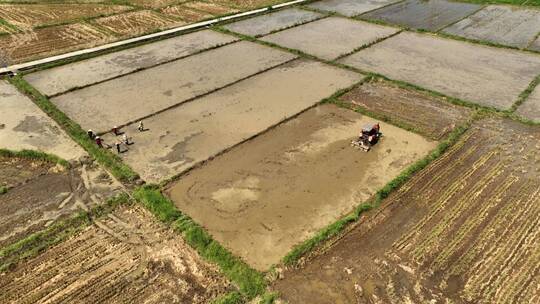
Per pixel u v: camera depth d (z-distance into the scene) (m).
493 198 16.47
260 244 14.58
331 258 14.06
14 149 19.14
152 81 25.23
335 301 12.75
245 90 24.28
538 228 15.08
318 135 20.30
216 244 14.38
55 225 15.20
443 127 20.94
